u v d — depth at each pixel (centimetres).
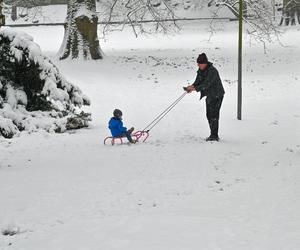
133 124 1434
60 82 1448
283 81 2277
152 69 2698
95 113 1641
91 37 2952
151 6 2978
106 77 2464
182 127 1380
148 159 975
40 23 5462
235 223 568
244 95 1966
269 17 2878
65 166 935
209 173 845
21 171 900
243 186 748
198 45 3784
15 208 658
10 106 1349
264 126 1370
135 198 696
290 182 760
